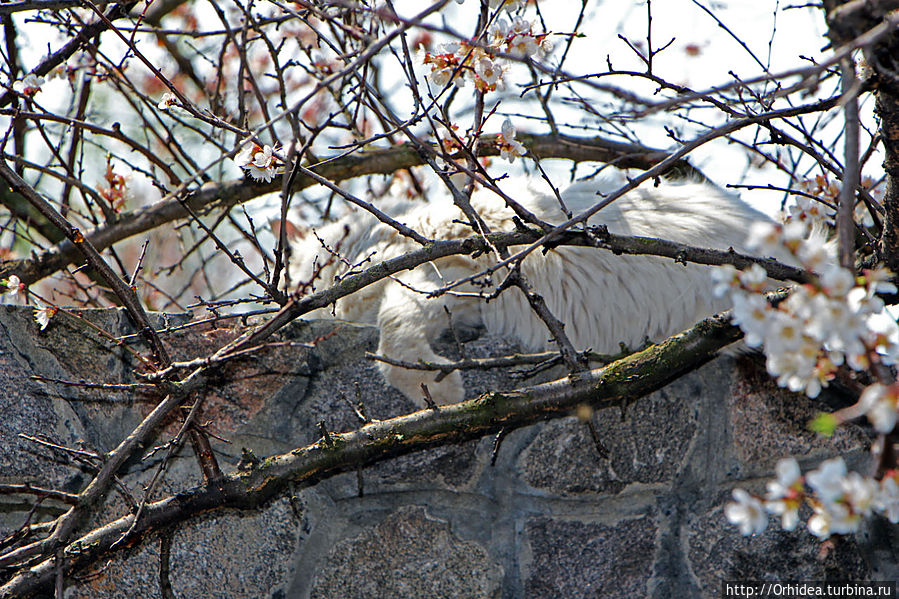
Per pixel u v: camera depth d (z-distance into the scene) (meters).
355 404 6.93
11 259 11.31
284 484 6.02
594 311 7.96
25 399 6.48
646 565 6.64
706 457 6.84
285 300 6.74
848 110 4.34
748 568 6.51
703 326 6.26
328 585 6.62
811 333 3.68
